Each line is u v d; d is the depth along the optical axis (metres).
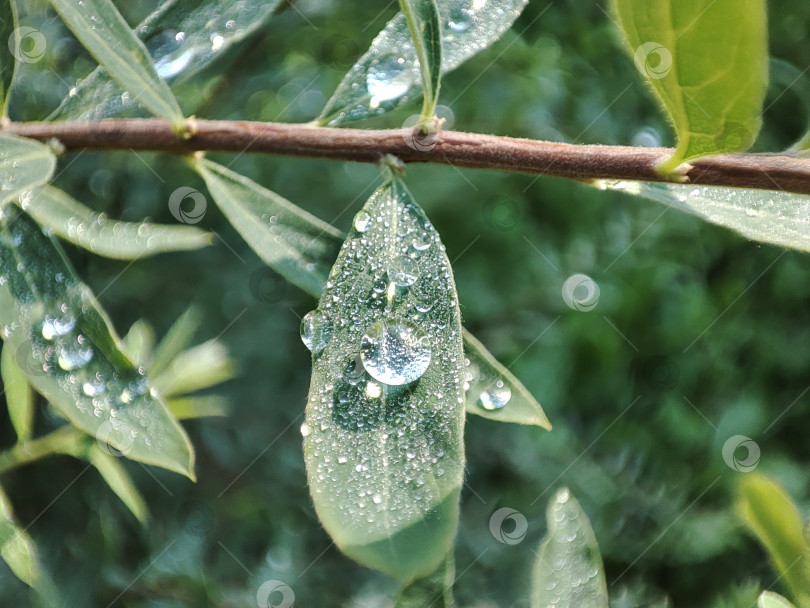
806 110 0.48
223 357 0.31
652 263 0.61
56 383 0.19
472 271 0.61
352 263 0.19
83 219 0.20
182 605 0.38
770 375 0.56
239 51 0.36
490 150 0.19
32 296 0.19
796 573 0.18
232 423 0.57
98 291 0.51
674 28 0.17
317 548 0.52
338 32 0.50
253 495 0.55
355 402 0.18
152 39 0.22
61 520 0.36
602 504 0.52
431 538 0.17
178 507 0.48
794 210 0.19
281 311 0.60
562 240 0.62
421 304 0.18
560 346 0.60
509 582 0.49
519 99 0.57
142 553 0.39
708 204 0.20
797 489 0.50
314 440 0.17
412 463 0.17
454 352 0.18
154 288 0.56
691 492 0.51
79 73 0.28
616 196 0.61
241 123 0.20
